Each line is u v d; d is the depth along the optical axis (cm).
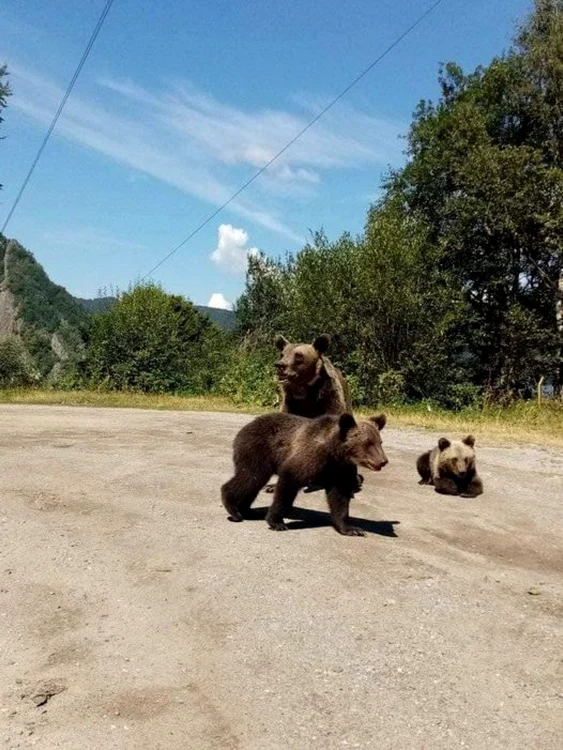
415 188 1759
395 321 1461
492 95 1664
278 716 207
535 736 201
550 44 1538
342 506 369
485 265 1616
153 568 316
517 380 1606
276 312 2000
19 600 283
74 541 350
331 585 299
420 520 417
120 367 1795
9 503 412
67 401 1239
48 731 199
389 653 245
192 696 217
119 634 256
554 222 1407
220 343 2194
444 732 201
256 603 280
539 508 463
